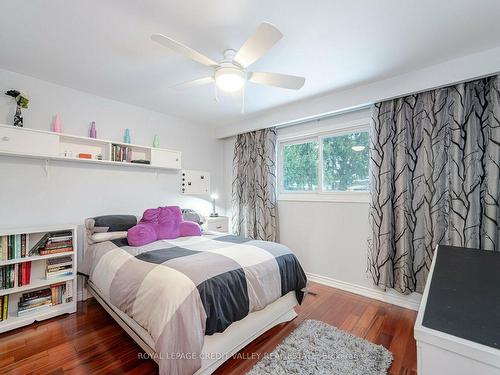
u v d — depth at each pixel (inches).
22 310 81.9
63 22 63.2
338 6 57.4
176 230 108.1
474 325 25.9
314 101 116.4
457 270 49.4
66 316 88.2
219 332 58.1
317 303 99.3
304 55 78.5
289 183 142.3
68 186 103.0
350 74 91.6
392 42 71.8
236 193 158.6
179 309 52.9
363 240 109.6
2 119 88.0
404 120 94.7
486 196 78.0
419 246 92.4
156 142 130.0
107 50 76.6
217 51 76.3
